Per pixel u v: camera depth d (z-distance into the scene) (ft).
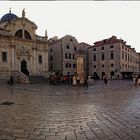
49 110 36.29
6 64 150.41
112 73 213.87
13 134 22.33
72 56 217.36
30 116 31.35
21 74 141.49
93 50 233.14
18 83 133.08
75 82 104.01
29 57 166.20
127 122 27.32
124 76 211.61
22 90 80.69
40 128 24.64
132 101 47.06
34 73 168.86
